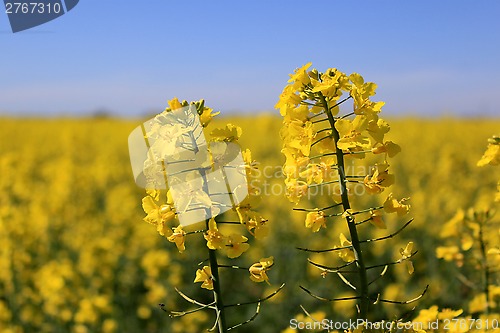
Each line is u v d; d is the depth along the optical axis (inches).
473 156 684.7
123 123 1347.2
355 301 263.1
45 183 641.0
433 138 872.3
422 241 352.2
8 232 318.3
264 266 113.2
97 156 819.4
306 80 114.7
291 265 339.6
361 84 114.0
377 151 114.8
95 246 326.6
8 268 297.3
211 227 110.7
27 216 408.2
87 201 518.6
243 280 344.8
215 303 113.2
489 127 1071.0
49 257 371.6
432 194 488.7
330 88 113.0
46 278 292.0
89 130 1178.6
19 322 290.4
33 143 960.3
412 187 533.0
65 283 305.6
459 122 1201.4
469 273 276.8
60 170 589.9
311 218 115.9
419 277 313.1
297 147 112.3
